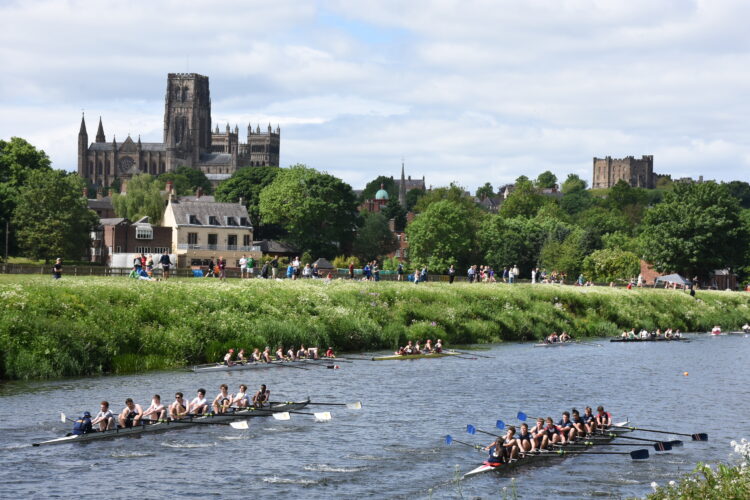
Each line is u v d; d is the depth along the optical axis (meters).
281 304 70.00
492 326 81.69
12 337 52.12
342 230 162.00
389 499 31.25
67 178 137.38
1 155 145.88
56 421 40.88
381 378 56.81
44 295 57.50
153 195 175.88
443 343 76.06
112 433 38.78
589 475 34.75
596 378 59.69
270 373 57.44
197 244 150.62
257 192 173.38
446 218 159.75
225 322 63.28
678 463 36.84
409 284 86.12
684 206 136.12
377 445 38.69
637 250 147.50
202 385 51.41
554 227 176.62
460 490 32.47
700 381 59.53
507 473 34.78
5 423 40.22
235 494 31.39
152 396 47.47
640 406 49.69
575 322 91.06
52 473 33.12
